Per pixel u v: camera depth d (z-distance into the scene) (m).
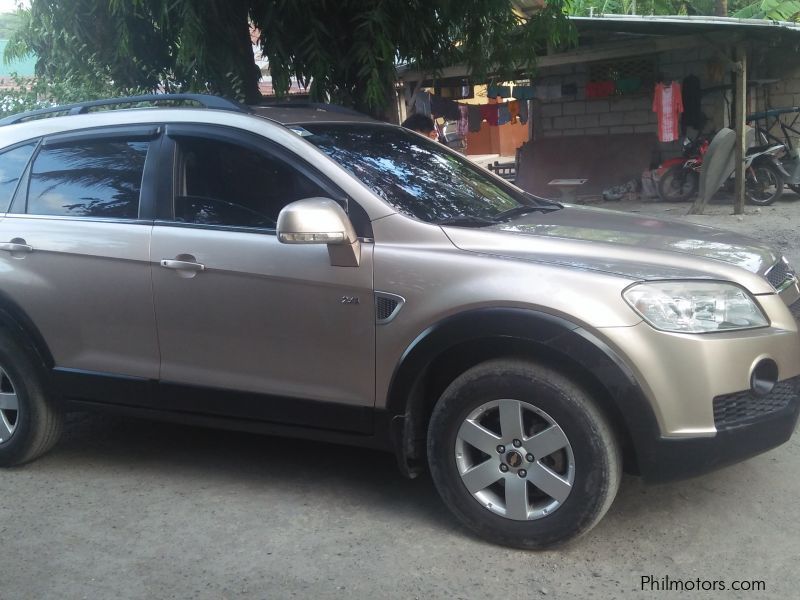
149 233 4.22
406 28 6.61
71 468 4.76
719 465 3.40
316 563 3.60
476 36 7.13
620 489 4.16
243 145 4.16
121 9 6.83
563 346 3.35
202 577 3.52
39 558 3.73
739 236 4.24
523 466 3.54
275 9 6.54
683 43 12.73
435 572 3.49
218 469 4.66
